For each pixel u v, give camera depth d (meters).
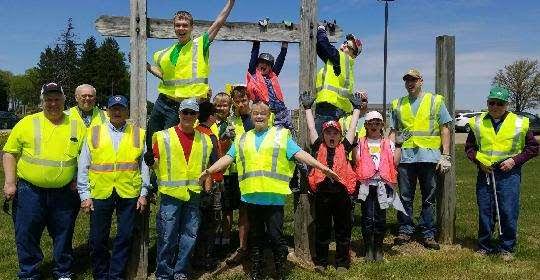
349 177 5.77
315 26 6.14
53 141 5.36
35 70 57.41
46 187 5.38
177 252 5.84
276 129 5.50
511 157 6.45
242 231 6.12
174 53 5.67
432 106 6.91
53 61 43.03
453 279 5.68
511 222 6.49
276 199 5.35
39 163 5.30
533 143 6.40
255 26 6.01
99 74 60.50
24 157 5.33
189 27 5.57
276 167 5.36
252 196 5.36
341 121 7.52
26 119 5.40
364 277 5.73
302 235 6.28
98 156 5.27
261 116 5.43
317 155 5.85
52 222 5.54
